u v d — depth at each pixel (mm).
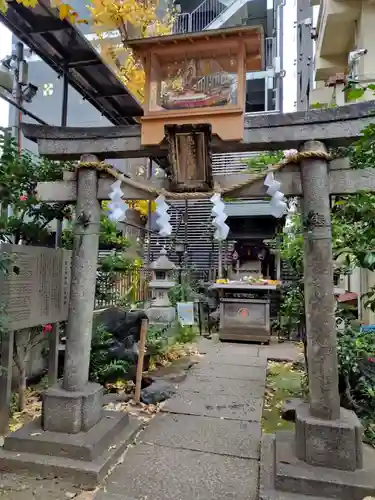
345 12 6898
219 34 3020
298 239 4629
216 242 10555
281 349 7449
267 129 3098
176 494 2668
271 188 3059
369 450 3059
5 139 3969
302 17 11211
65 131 3484
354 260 3779
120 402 4320
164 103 3240
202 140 3096
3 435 3396
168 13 8852
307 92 10344
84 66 4547
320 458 2734
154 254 11078
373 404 3730
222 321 8219
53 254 4152
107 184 3439
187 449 3324
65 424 3160
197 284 9766
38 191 3596
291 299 4934
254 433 3646
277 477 2641
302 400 4285
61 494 2650
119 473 2932
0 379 3451
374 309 3525
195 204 11258
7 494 2639
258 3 14492
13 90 4746
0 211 4312
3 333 3473
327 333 2879
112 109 5625
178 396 4652
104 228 6145
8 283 3414
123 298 7066
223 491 2709
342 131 2963
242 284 8047
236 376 5543
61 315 4293
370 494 2502
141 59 3268
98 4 5727
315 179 2977
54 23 3762
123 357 4926
